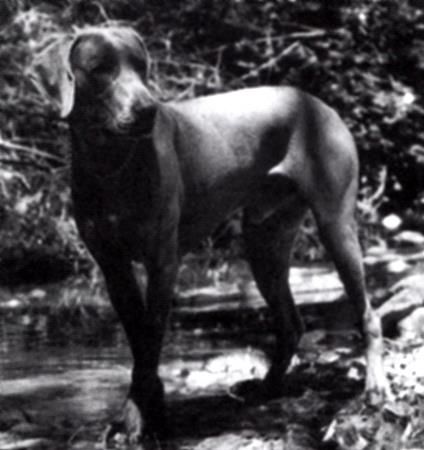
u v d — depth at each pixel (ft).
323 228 24.38
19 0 48.75
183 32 51.78
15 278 43.62
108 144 21.13
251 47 51.83
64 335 32.53
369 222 50.52
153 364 21.80
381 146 51.90
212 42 52.26
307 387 24.72
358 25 52.03
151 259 21.89
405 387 22.13
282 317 24.99
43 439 21.39
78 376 26.81
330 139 24.59
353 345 29.32
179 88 50.70
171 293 22.04
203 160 23.04
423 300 29.99
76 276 43.88
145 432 21.30
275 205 24.80
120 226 21.72
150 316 21.85
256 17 52.21
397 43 52.95
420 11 52.75
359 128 51.19
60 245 44.96
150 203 21.54
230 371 27.22
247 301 37.09
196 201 23.07
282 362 24.67
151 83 47.98
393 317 28.89
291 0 51.65
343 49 51.65
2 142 46.57
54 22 49.03
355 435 20.03
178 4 51.47
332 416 21.94
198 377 26.58
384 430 20.01
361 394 22.93
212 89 50.37
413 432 19.84
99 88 20.81
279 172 24.41
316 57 51.31
